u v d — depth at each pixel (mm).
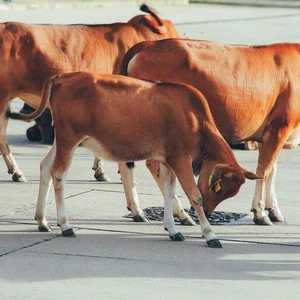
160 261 10672
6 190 14602
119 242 11562
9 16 44062
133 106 11281
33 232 11977
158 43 12461
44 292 9375
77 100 11273
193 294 9422
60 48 14484
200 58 12297
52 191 14508
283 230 12477
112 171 16391
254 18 49281
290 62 12828
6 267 10266
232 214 13320
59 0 54281
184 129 11336
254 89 12500
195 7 56344
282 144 12766
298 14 53312
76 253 10945
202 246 11469
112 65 14992
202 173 11500
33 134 19000
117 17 46312
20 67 14266
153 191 14797
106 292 9422
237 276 10133
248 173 11297
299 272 10367
